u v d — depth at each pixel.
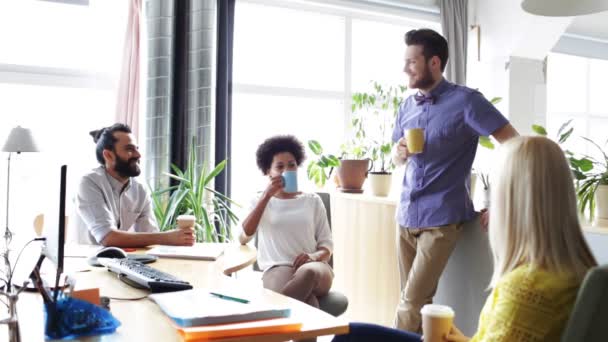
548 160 1.11
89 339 1.10
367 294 3.12
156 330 1.16
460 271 2.42
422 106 2.44
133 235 2.25
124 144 2.50
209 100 3.72
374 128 4.25
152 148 3.59
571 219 1.10
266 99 4.43
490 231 1.22
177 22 3.73
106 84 3.86
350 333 1.54
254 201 2.52
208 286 1.54
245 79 4.34
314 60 4.64
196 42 3.70
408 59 2.41
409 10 4.88
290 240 2.44
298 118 4.57
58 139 3.82
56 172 1.37
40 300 1.40
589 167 2.23
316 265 2.26
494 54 4.97
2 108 3.68
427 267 2.32
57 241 1.25
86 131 3.86
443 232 2.29
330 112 4.71
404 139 2.43
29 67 3.67
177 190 3.43
